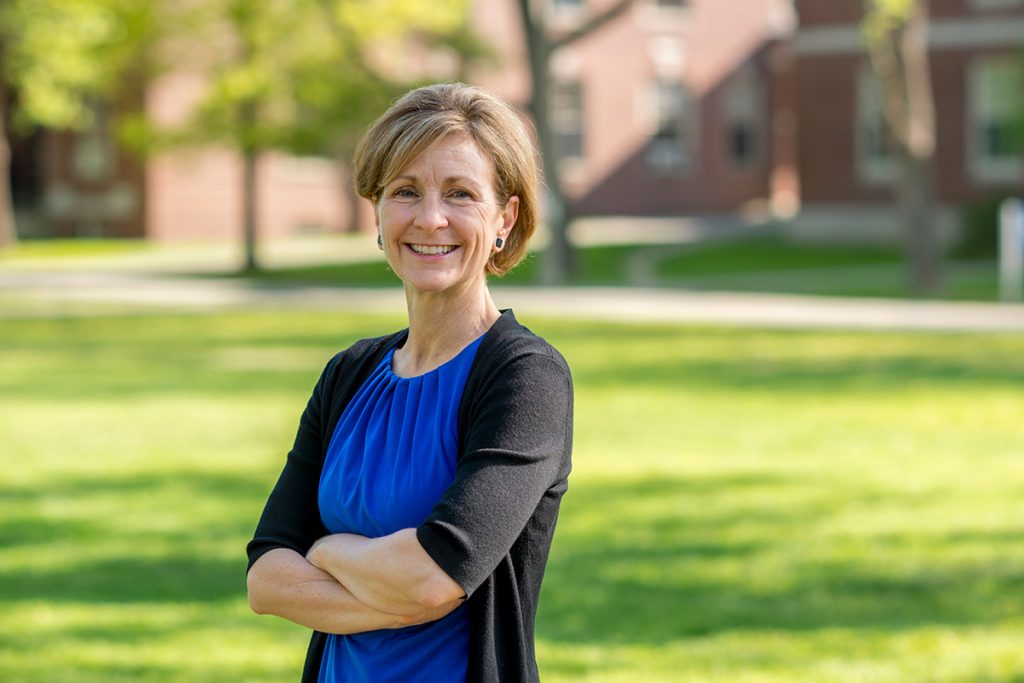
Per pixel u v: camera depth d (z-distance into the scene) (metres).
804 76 39.22
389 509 2.75
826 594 7.49
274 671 6.37
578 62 48.50
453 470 2.74
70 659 6.48
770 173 54.06
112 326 22.30
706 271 32.78
